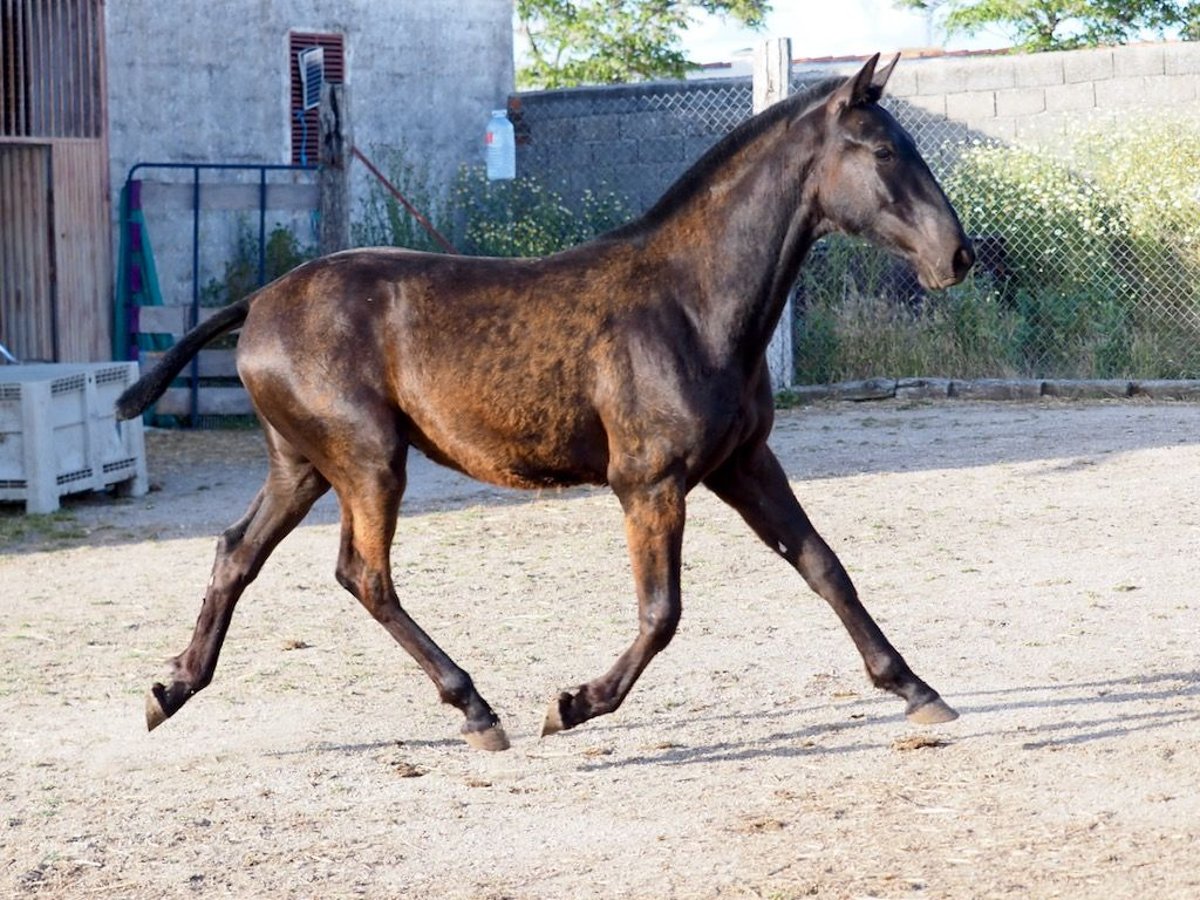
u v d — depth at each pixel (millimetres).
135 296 15695
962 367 15328
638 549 5211
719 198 5301
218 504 11422
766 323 5305
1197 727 5316
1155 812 4500
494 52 19422
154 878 4473
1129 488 10234
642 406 5172
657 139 18344
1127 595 7395
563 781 5188
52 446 11070
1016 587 7715
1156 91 16500
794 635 7039
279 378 5426
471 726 5527
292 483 5680
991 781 4891
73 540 10227
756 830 4574
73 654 7258
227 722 6059
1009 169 15742
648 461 5176
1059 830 4402
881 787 4906
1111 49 16625
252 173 17531
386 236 18219
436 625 7523
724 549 9062
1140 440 12102
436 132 18938
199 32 16969
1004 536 9016
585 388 5234
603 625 7406
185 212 16688
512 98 19141
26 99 15336
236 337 15367
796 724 5691
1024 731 5410
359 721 6016
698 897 4090
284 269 16688
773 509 5484
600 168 18688
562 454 5328
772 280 5281
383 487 5418
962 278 5168
